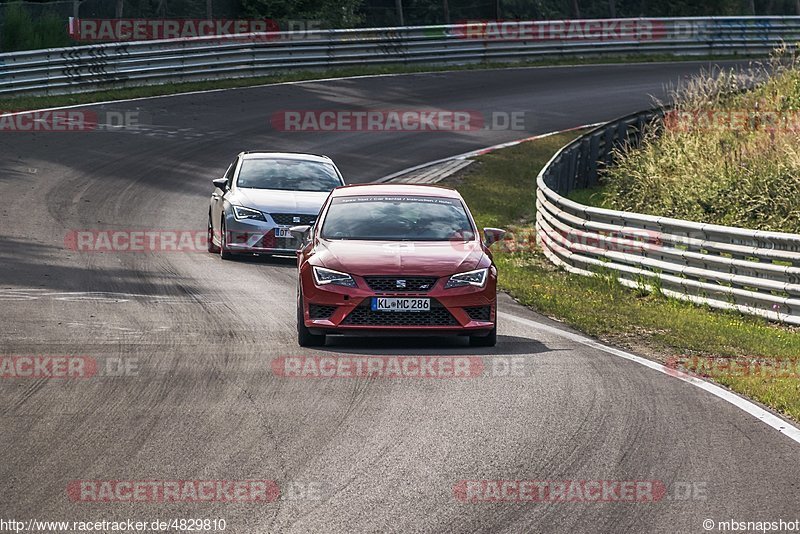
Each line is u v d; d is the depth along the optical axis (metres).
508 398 31.55
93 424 27.56
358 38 140.75
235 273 58.75
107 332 40.66
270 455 25.19
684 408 30.80
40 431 26.78
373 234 41.72
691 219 72.81
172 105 118.00
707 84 98.06
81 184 85.50
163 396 30.80
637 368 36.88
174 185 88.19
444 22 164.12
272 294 51.81
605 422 28.91
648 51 159.38
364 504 21.78
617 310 51.34
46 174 87.81
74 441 25.97
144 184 87.50
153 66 124.25
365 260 39.03
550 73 146.25
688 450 26.27
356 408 29.89
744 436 27.73
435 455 25.45
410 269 38.72
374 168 98.44
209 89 125.88
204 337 40.31
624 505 22.03
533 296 53.88
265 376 33.75
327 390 32.00
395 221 42.62
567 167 90.62
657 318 48.84
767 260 52.91
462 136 112.94
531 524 20.77
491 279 39.56
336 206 43.72
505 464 24.81
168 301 48.56
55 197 80.25
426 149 107.06
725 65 154.25
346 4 157.38
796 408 30.66
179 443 26.03
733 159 77.44
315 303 38.69
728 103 96.25
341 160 100.69
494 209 87.69
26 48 126.44
